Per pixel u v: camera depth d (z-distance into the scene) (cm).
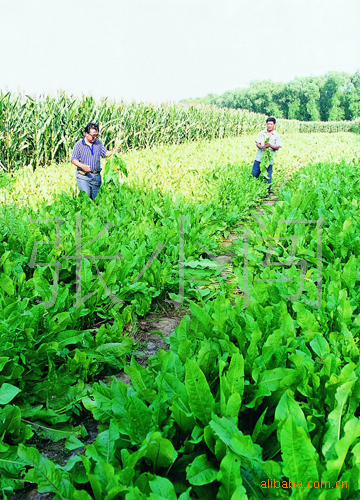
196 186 859
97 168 649
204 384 174
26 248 399
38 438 220
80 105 1459
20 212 536
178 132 2192
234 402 170
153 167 1013
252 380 206
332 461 140
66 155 1364
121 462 177
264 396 200
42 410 230
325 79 9344
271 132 970
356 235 403
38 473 159
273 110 9631
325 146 2219
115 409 193
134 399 179
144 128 1852
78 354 256
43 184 848
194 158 1314
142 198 672
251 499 146
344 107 9450
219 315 241
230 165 1118
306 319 240
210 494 166
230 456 147
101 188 718
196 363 190
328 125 5394
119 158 728
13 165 1252
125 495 138
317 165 1121
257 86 9938
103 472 163
